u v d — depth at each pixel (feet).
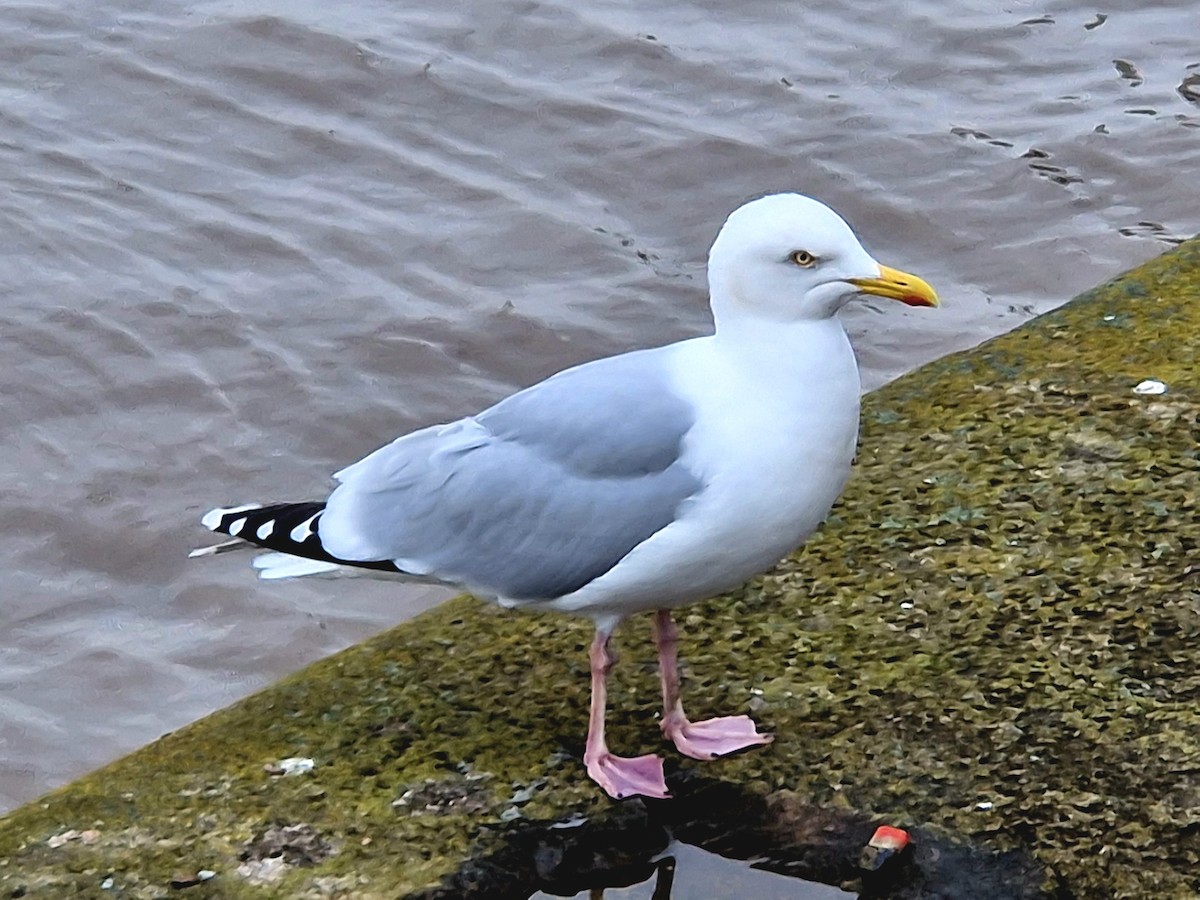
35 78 37.22
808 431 15.80
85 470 28.30
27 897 15.24
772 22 38.96
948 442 20.98
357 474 17.08
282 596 25.82
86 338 30.68
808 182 34.47
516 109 36.37
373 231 33.27
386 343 30.73
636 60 37.73
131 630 25.41
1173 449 20.35
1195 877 14.89
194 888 15.28
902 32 38.58
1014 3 39.60
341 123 36.17
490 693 17.67
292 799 16.30
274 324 31.12
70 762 23.09
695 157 35.12
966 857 15.26
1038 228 33.19
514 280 32.24
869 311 31.50
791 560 19.19
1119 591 18.20
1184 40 38.14
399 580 17.03
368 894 15.20
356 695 17.74
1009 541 19.11
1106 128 35.45
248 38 38.29
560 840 15.81
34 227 33.12
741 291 15.87
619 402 16.10
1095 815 15.56
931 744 16.51
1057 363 22.41
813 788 16.14
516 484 16.26
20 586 26.27
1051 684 17.06
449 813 16.11
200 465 28.48
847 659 17.71
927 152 35.04
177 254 32.65
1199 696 16.78
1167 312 23.30
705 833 15.87
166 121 36.17
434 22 38.93
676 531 15.79
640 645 18.33
